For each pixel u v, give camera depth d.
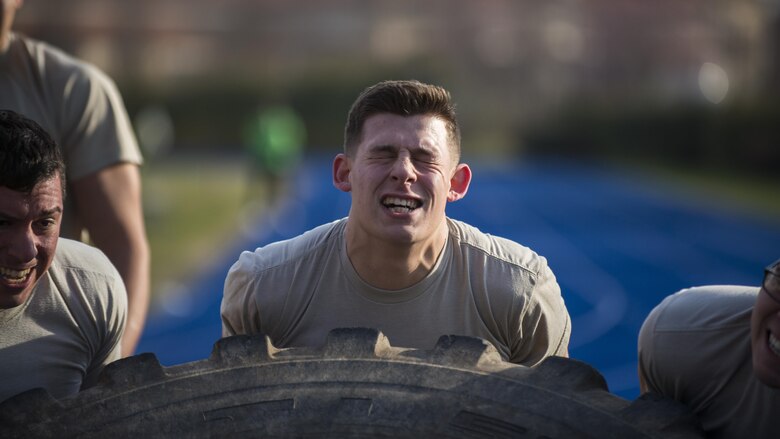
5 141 4.59
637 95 97.56
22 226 4.72
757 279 26.78
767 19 122.00
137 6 105.12
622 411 4.29
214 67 98.88
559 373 4.51
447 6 116.19
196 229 32.34
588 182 63.12
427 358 4.64
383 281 5.50
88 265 5.39
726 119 67.81
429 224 5.35
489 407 4.33
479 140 92.38
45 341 5.14
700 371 5.10
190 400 4.46
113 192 6.53
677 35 123.69
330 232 5.73
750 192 53.56
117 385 4.57
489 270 5.66
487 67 113.62
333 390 4.47
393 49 114.94
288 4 114.31
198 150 82.62
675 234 36.53
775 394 4.81
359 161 5.39
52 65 6.41
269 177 40.28
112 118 6.59
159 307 20.09
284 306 5.66
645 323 5.46
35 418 4.42
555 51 116.50
